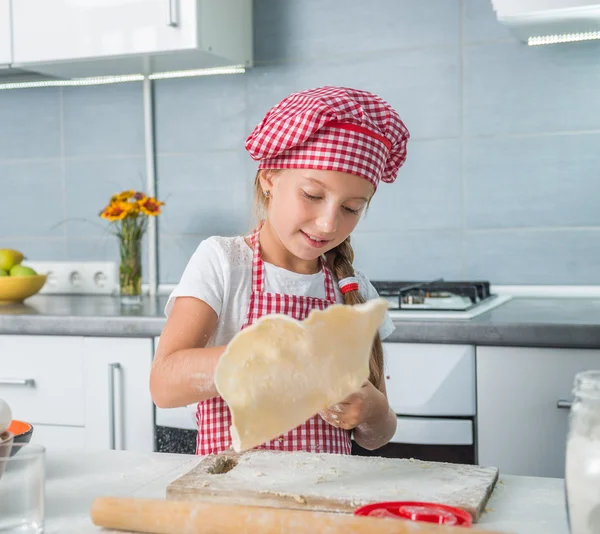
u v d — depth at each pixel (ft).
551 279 7.57
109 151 8.59
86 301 7.91
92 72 8.14
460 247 7.76
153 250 8.52
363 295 4.83
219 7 7.45
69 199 8.74
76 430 6.70
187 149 8.39
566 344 5.71
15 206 8.91
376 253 7.96
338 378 2.84
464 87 7.64
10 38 7.66
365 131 3.82
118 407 6.57
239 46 7.83
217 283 4.33
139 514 2.52
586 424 2.32
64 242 8.79
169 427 6.49
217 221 8.36
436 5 7.66
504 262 7.66
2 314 6.79
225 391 2.67
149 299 7.98
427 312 6.27
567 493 2.35
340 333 2.76
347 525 2.30
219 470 3.21
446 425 5.96
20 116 8.81
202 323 4.17
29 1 7.59
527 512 2.76
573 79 7.39
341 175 3.76
